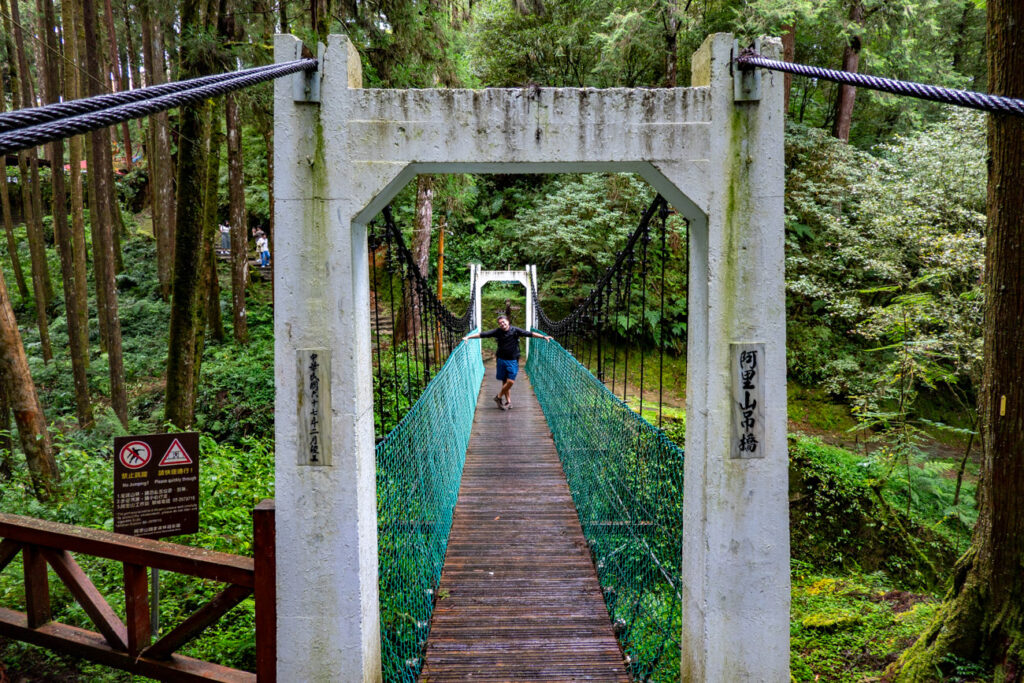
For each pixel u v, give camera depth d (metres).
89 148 9.22
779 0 8.80
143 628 2.30
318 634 2.00
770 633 1.98
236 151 11.78
